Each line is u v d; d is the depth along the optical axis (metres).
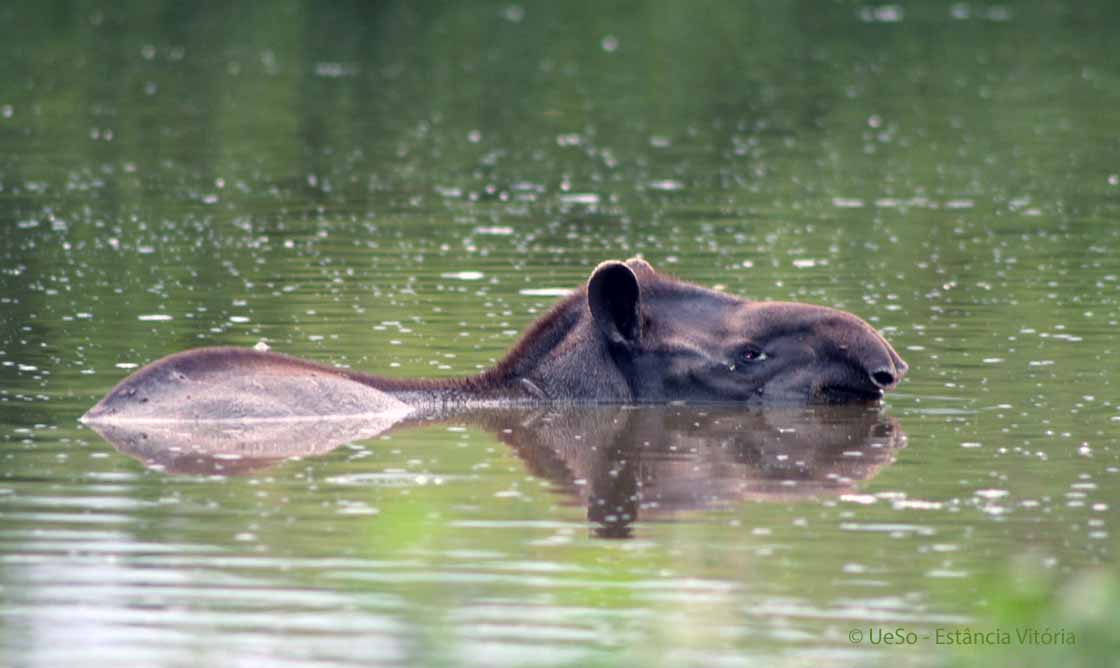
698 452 38.03
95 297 57.69
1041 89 128.12
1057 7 180.75
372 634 26.59
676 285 44.09
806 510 33.34
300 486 34.88
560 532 31.81
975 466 36.56
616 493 34.59
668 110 119.75
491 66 144.00
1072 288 59.53
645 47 154.75
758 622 27.12
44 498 33.81
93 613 27.56
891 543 31.11
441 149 102.56
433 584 28.88
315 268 64.12
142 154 98.62
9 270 63.25
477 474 36.03
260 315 54.56
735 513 33.19
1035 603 18.31
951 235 72.31
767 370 42.78
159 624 27.05
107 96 124.06
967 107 119.44
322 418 40.72
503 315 54.81
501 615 27.41
